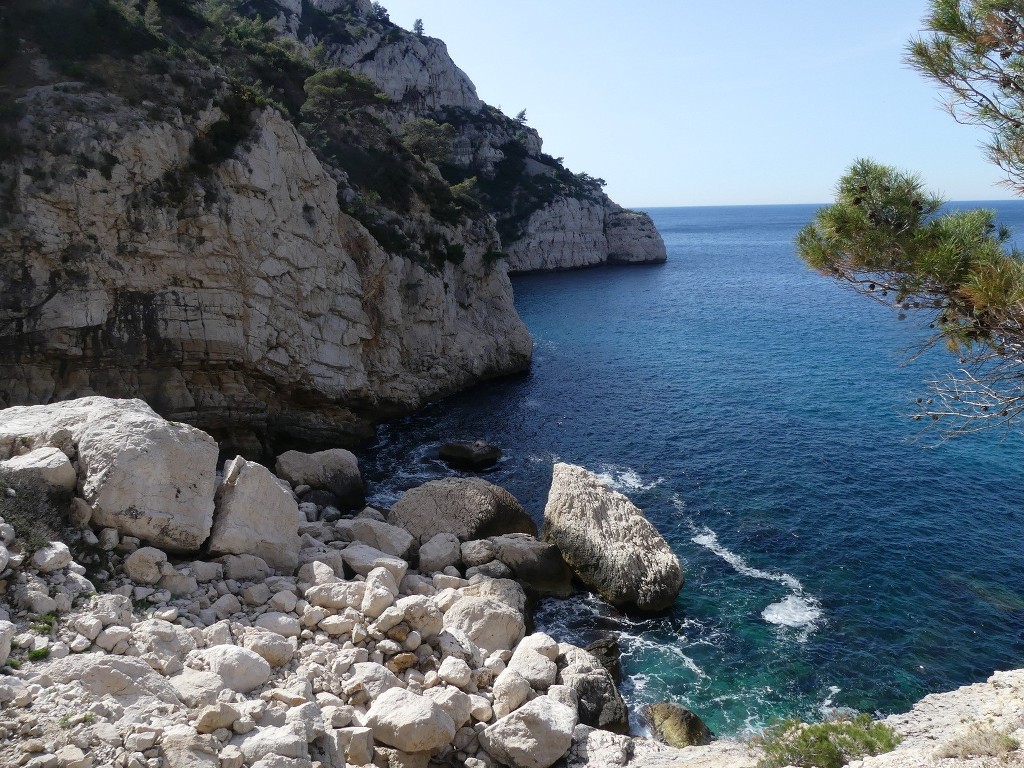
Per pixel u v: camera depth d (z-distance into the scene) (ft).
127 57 107.45
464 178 409.69
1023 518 91.09
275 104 121.70
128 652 38.52
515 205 426.92
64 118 94.99
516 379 174.29
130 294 97.96
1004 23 31.09
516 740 42.39
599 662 60.95
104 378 97.71
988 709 43.68
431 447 124.26
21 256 91.45
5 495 45.57
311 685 42.60
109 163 95.66
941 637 67.21
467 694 45.29
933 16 33.35
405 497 84.79
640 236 485.97
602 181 528.22
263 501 58.34
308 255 119.14
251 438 112.27
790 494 99.91
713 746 49.11
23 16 105.40
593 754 44.83
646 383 165.17
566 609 72.95
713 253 579.89
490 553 75.66
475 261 184.03
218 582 51.67
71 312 93.20
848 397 146.00
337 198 143.13
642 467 112.27
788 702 58.95
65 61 102.32
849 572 79.05
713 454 116.78
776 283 362.74
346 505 94.02
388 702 40.47
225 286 105.29
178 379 103.60
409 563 74.02
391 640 49.01
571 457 117.91
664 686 61.00
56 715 29.99
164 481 51.52
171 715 32.68
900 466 108.78
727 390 155.63
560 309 283.59
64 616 39.34
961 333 34.73
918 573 78.38
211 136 106.22
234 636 45.96
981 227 33.88
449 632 52.65
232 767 29.78
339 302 126.31
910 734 43.29
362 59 388.78
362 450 123.03
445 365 159.33
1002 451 112.98
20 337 91.45
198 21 174.70
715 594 75.25
